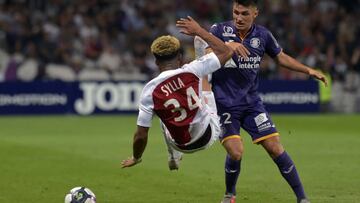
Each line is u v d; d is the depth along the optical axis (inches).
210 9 3469.5
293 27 3331.7
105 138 2059.5
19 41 3078.2
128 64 3073.3
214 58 921.5
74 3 3329.2
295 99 2938.0
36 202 1161.4
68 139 2032.5
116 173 1434.5
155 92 920.3
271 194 1224.2
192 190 1261.1
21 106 2810.0
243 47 952.3
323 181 1346.0
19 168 1497.3
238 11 1022.4
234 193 1093.8
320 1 3508.9
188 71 921.5
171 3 3442.4
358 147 1855.3
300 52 3225.9
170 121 930.7
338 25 3346.5
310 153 1738.4
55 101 2824.8
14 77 2972.4
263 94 2910.9
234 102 1035.3
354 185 1304.1
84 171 1459.2
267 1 3417.8
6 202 1160.2
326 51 3272.6
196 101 927.7
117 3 3383.4
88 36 3129.9
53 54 3061.0
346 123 2524.6
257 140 1034.1
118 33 3228.3
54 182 1339.8
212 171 1462.8
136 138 934.4
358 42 3253.0
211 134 952.9
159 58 924.6
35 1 3294.8
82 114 2824.8
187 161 1601.9
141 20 3321.9
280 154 1023.0
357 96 3043.8
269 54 1069.1
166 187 1288.1
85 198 1002.7
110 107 2834.6
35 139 2026.3
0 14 3191.4
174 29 3228.3
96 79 2955.2
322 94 2960.1
